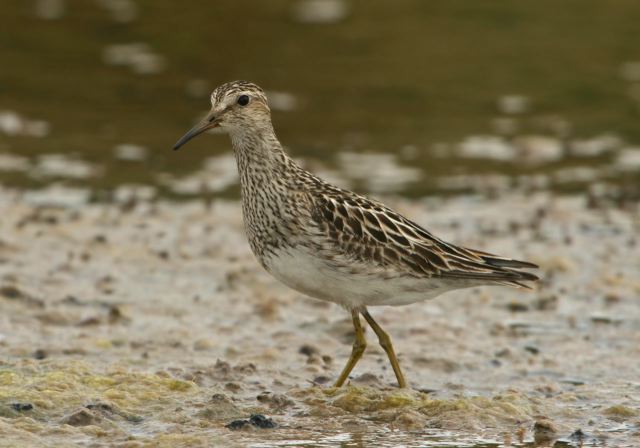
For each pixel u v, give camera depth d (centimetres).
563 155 2023
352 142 2042
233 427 978
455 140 2070
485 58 2419
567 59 2417
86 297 1382
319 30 2519
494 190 1856
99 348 1202
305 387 1091
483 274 1083
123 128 2081
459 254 1093
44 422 984
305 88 2250
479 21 2597
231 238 1636
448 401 1041
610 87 2297
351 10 2638
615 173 1945
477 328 1317
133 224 1673
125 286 1427
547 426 988
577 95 2270
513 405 1042
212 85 2253
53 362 1120
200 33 2477
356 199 1097
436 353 1226
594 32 2542
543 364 1195
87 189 1820
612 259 1569
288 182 1083
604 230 1694
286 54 2394
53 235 1602
